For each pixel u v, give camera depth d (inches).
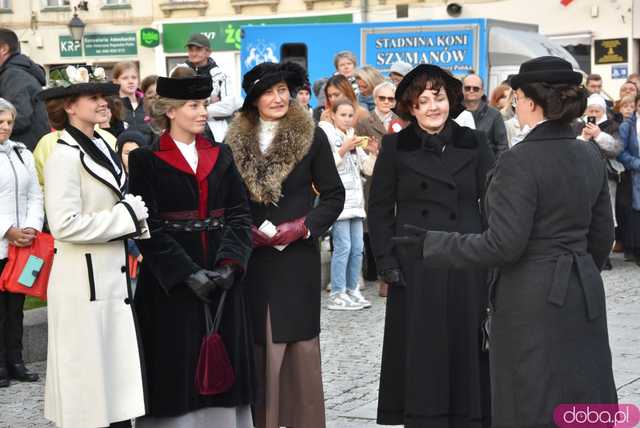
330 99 392.5
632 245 477.4
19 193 276.5
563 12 962.7
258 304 218.7
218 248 205.6
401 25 662.5
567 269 165.3
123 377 201.0
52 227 198.2
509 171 165.6
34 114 354.0
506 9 989.8
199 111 204.4
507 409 168.9
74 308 200.2
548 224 166.1
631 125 475.8
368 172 398.6
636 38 930.7
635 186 472.1
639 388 265.3
